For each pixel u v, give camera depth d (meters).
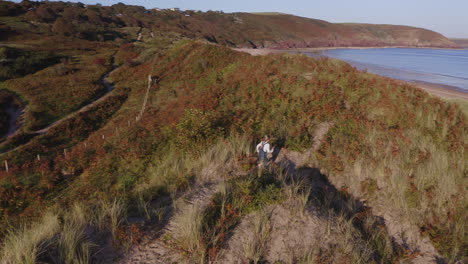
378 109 16.02
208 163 11.40
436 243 8.05
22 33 64.81
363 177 10.75
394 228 8.79
